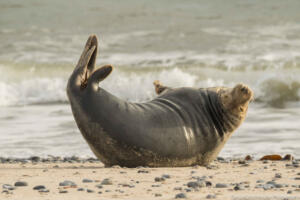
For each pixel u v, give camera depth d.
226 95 26.73
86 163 30.92
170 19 106.56
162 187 20.30
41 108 58.28
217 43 87.50
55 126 46.88
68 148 38.12
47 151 37.09
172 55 81.56
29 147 38.44
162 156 25.58
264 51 80.75
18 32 98.44
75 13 113.38
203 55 80.69
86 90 24.83
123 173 24.02
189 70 72.81
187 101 26.70
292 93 60.94
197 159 26.72
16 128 46.09
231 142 39.16
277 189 19.66
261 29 95.81
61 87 68.38
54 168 27.22
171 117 25.78
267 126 45.34
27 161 32.22
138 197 18.03
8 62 78.62
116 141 24.84
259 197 17.41
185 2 123.38
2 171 25.69
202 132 26.38
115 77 69.94
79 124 25.17
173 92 27.16
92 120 24.70
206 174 23.97
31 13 113.94
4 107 59.41
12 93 66.12
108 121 24.64
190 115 26.30
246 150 36.28
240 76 70.06
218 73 71.50
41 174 24.38
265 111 54.00
